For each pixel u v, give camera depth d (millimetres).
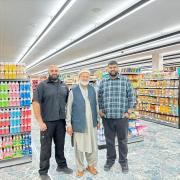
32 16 8508
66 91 3523
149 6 7074
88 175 3518
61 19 8672
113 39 12102
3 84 3920
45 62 23609
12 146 4004
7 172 3705
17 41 13422
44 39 12375
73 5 7238
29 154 4133
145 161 4129
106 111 3592
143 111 8945
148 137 5945
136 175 3525
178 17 8328
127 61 21703
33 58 21219
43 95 3357
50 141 3414
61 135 3533
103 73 5613
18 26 9930
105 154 4547
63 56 18844
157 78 8227
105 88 3598
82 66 26984
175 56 17562
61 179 3396
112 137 3713
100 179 3383
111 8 7570
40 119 3320
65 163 3680
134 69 5906
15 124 4000
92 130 3441
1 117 3904
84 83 3420
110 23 8859
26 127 4090
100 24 9102
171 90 7484
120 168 3787
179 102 7141
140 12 7648
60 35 11422
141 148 4930
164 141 5527
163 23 9117
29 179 3436
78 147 3373
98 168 3803
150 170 3719
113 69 3539
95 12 7922
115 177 3451
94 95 3484
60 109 3422
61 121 3484
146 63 23094
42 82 3404
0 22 9266
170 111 7508
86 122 3361
